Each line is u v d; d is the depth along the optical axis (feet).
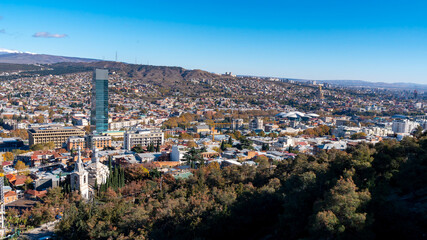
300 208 410.52
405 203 414.62
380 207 380.58
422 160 481.87
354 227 351.25
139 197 602.85
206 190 574.97
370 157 523.70
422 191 435.53
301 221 399.85
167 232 451.53
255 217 479.41
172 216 459.32
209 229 438.81
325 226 342.85
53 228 561.84
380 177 482.28
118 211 502.38
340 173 515.09
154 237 415.85
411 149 545.85
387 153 551.59
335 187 385.29
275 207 488.44
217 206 464.65
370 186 429.38
